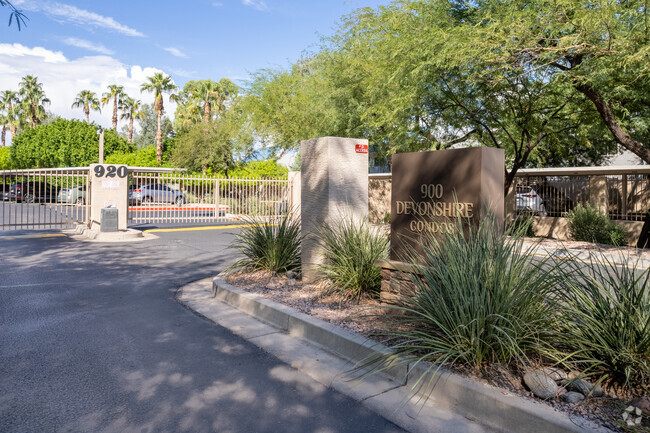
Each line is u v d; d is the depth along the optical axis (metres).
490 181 5.04
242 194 22.31
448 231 4.73
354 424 3.32
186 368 4.28
